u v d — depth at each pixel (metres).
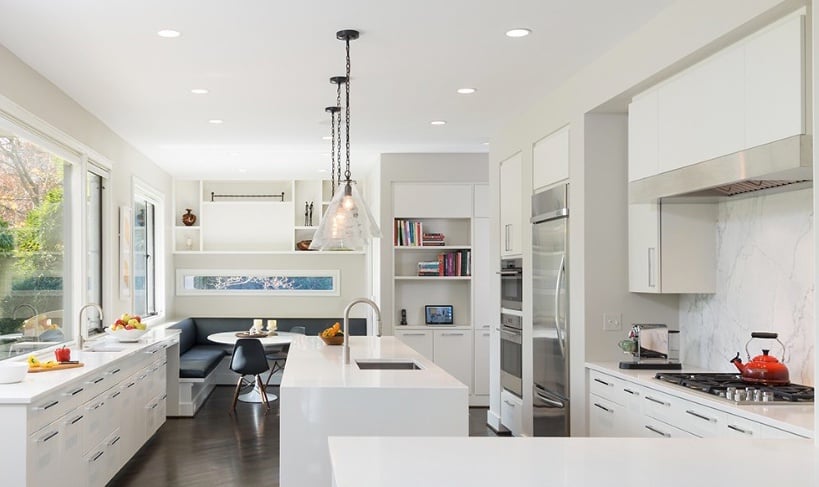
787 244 3.71
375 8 3.67
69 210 5.74
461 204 8.47
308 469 3.58
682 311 4.75
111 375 4.93
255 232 10.39
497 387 6.95
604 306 4.74
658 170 3.94
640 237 4.54
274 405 8.13
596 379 4.55
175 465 5.55
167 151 8.01
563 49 4.36
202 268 10.27
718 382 3.64
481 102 5.72
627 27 3.98
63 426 3.93
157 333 7.48
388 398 3.61
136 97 5.52
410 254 8.73
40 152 5.14
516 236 6.30
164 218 9.52
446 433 3.62
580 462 1.93
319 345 5.70
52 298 5.43
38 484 3.56
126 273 7.25
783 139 2.90
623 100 4.39
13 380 3.83
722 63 3.34
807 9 2.86
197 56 4.47
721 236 4.30
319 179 10.38
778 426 2.78
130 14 3.72
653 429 3.78
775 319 3.80
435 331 8.45
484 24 3.92
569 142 5.03
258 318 10.30
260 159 8.62
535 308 5.67
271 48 4.32
